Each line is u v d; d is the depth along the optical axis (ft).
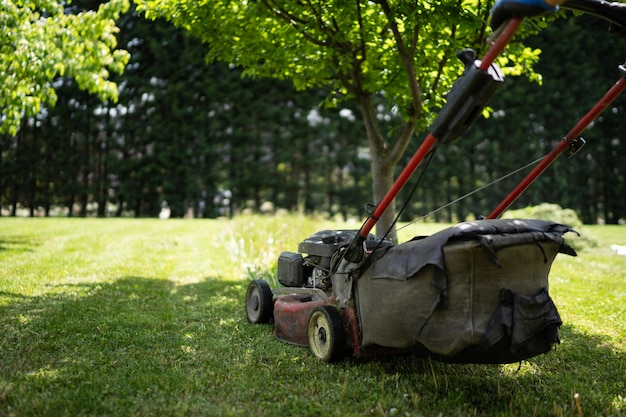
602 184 94.02
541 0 9.02
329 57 22.65
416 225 74.79
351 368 14.26
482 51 21.50
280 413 11.42
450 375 13.98
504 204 13.20
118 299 22.43
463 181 93.81
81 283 25.77
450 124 10.16
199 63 96.68
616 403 12.49
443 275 11.07
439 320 11.30
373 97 91.86
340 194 96.89
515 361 11.67
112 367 13.98
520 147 91.71
